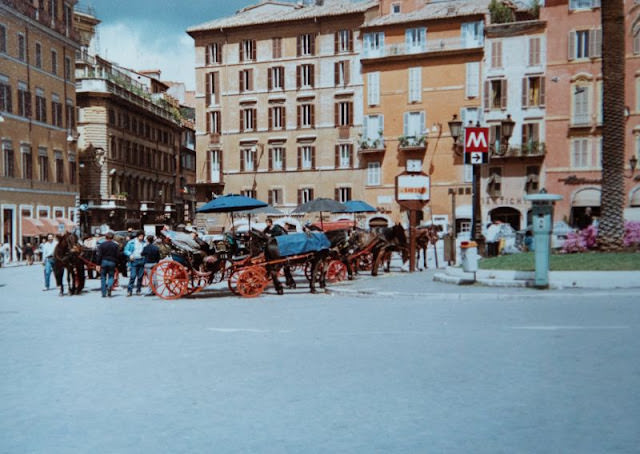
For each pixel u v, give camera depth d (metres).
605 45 20.77
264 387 7.09
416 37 61.47
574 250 21.44
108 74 69.38
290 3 71.56
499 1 61.25
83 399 6.83
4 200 48.59
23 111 51.44
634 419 5.63
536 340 9.27
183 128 95.19
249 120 67.38
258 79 66.75
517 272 17.00
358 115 63.72
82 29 79.75
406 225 61.72
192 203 100.00
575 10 56.19
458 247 43.56
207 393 6.91
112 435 5.61
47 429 5.84
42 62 54.59
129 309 15.78
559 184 57.12
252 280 18.09
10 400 6.89
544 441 5.15
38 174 53.81
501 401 6.29
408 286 17.67
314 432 5.52
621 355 8.09
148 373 7.96
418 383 7.06
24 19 51.25
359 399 6.51
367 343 9.53
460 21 59.88
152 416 6.13
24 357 9.32
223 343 9.97
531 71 57.75
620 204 20.44
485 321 11.36
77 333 11.65
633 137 54.22
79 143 66.19
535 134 57.81
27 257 46.84
